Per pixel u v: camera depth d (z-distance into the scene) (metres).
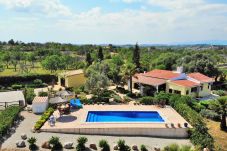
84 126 37.78
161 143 34.28
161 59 98.88
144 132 37.12
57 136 35.38
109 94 56.94
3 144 32.09
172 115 43.84
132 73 61.34
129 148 31.73
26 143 32.53
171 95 51.78
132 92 61.91
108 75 70.31
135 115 46.00
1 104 48.94
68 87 67.50
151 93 59.59
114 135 36.84
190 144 34.12
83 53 170.00
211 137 34.12
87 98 54.81
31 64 129.50
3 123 36.00
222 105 38.59
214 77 77.94
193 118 37.72
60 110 43.12
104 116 45.06
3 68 100.38
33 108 45.28
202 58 82.56
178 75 62.88
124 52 165.88
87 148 31.72
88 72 69.75
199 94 61.62
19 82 74.81
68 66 114.12
